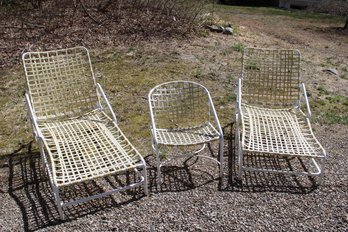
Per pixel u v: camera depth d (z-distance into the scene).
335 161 3.83
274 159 3.89
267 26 10.44
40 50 6.45
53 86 3.99
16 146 4.06
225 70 6.12
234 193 3.33
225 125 4.52
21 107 4.86
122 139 3.56
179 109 4.03
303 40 9.09
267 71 4.45
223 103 5.04
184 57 6.55
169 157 3.89
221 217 3.04
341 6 13.57
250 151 3.39
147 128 4.40
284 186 3.44
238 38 7.99
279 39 8.81
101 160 3.23
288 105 4.52
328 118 4.73
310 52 7.88
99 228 2.92
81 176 3.02
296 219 3.03
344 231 2.91
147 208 3.13
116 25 7.55
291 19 12.32
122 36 7.19
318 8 14.34
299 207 3.17
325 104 5.12
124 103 4.98
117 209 3.12
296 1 16.08
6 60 6.10
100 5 8.02
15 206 3.17
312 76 6.20
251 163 3.82
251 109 4.23
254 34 8.74
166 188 3.40
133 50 6.69
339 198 3.28
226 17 10.44
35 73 3.92
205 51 6.91
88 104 4.11
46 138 3.57
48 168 3.27
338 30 10.76
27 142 4.14
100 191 3.37
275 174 3.62
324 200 3.25
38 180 3.53
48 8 7.91
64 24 7.41
